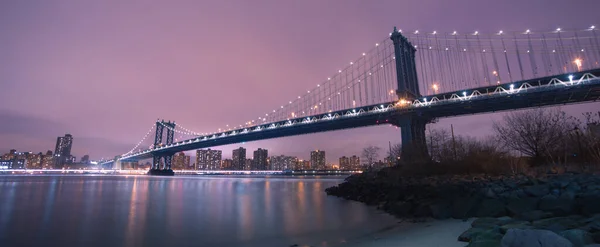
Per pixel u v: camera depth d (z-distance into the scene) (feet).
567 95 158.81
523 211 42.60
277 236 48.52
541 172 65.92
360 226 53.52
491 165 85.20
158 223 61.36
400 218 58.80
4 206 89.92
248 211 77.87
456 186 64.49
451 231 39.04
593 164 63.05
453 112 188.85
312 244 42.09
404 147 135.85
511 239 23.22
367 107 218.79
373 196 92.48
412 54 218.59
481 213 47.42
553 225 28.50
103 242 46.24
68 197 121.29
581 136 71.51
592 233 24.47
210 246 43.34
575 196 40.06
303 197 118.21
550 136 75.82
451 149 113.19
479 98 171.53
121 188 182.39
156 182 273.54
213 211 78.43
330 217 65.62
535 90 158.51
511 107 177.78
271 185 227.40
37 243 46.01
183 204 95.76
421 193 71.56
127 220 65.00
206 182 282.56
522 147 80.94
